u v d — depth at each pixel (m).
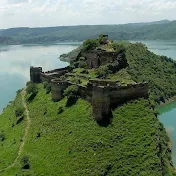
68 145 66.19
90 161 60.62
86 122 70.94
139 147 62.59
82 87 78.56
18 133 81.19
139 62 150.62
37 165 63.97
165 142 73.81
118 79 92.12
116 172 58.00
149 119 68.88
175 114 111.38
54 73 103.88
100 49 112.25
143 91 75.31
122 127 67.25
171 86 141.88
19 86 166.12
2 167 67.00
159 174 57.28
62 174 59.22
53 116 79.38
